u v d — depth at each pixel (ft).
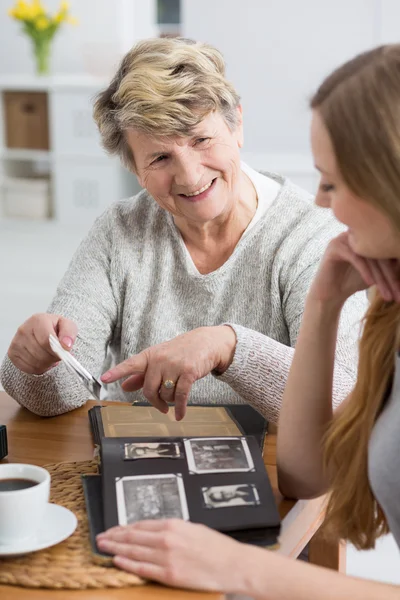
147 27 21.72
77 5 21.38
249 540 3.31
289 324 5.33
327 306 3.92
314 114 3.22
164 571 3.07
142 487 3.46
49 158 21.07
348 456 3.75
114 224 5.75
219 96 4.84
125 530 3.21
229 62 17.07
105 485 3.47
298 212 5.48
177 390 4.28
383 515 3.74
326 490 3.98
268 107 17.16
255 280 5.43
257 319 5.46
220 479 3.53
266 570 3.06
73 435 4.57
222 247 5.53
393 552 7.73
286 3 16.49
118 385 5.85
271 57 16.84
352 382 4.63
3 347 12.50
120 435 4.12
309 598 3.03
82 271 5.72
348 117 3.02
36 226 20.83
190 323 5.57
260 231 5.44
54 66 21.88
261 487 3.51
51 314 5.11
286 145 17.29
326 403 3.97
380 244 3.14
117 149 5.23
